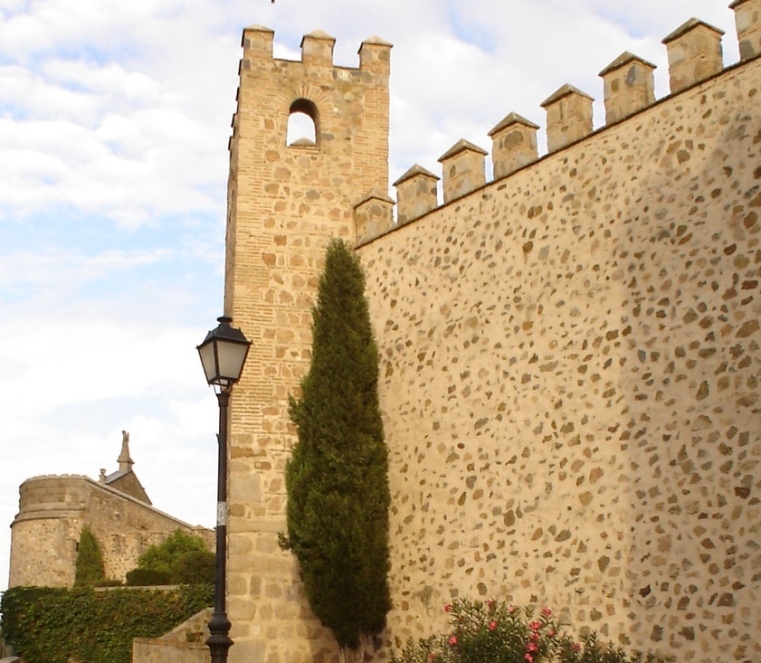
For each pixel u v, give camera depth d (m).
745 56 12.29
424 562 15.06
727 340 11.79
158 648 19.80
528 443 13.92
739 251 11.88
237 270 17.58
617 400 12.87
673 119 12.98
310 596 15.28
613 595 12.41
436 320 15.79
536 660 12.59
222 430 11.81
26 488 44.75
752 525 11.12
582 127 14.42
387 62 19.39
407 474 15.66
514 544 13.80
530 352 14.19
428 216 16.39
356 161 18.66
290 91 18.67
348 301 16.62
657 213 12.91
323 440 15.57
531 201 14.70
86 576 42.16
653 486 12.22
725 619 11.20
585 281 13.64
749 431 11.34
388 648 15.32
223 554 11.50
